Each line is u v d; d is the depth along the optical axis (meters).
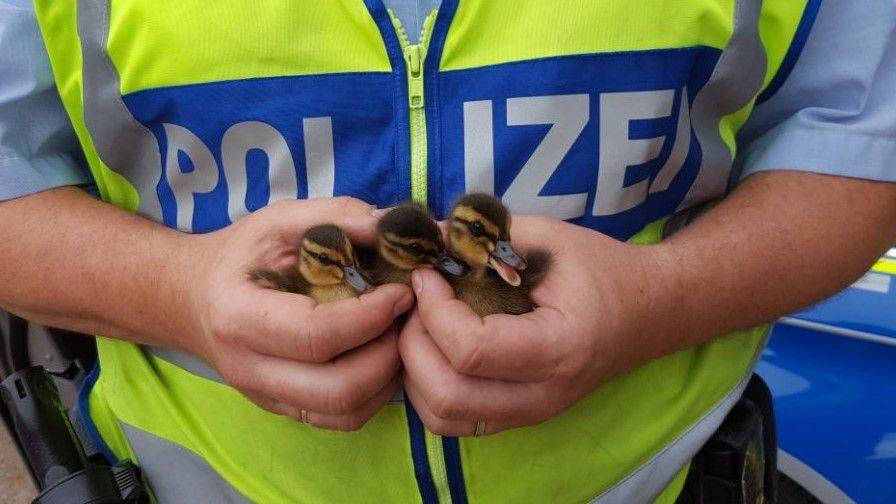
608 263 0.65
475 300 0.66
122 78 0.66
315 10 0.64
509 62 0.64
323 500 0.71
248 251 0.65
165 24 0.64
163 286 0.68
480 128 0.65
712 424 0.74
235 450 0.72
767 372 1.06
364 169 0.66
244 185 0.69
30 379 0.80
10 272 0.72
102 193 0.75
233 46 0.64
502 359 0.60
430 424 0.64
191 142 0.68
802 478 1.05
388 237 0.65
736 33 0.66
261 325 0.61
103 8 0.65
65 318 0.73
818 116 0.71
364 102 0.65
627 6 0.64
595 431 0.70
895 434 1.00
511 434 0.68
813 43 0.70
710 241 0.69
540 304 0.64
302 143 0.66
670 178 0.71
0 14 0.68
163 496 0.77
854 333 1.01
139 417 0.75
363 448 0.69
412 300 0.64
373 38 0.64
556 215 0.68
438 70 0.64
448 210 0.67
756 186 0.73
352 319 0.61
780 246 0.70
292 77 0.65
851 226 0.71
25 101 0.70
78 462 0.77
